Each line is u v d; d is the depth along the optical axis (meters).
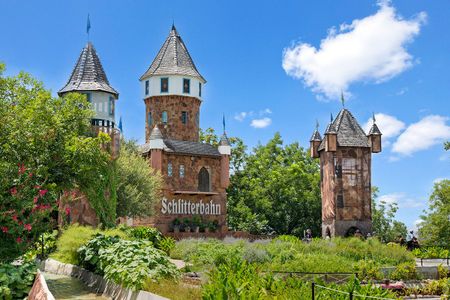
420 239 55.84
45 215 18.25
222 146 61.09
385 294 13.51
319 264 25.33
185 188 57.75
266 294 12.95
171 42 65.69
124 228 32.88
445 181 55.66
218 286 12.50
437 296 22.75
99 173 28.31
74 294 16.59
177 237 52.06
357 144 58.06
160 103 62.81
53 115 22.69
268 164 77.75
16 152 20.53
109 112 43.81
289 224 75.19
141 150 58.34
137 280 14.34
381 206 85.75
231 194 74.00
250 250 27.19
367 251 33.66
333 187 57.00
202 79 64.62
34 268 15.67
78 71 44.28
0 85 22.50
